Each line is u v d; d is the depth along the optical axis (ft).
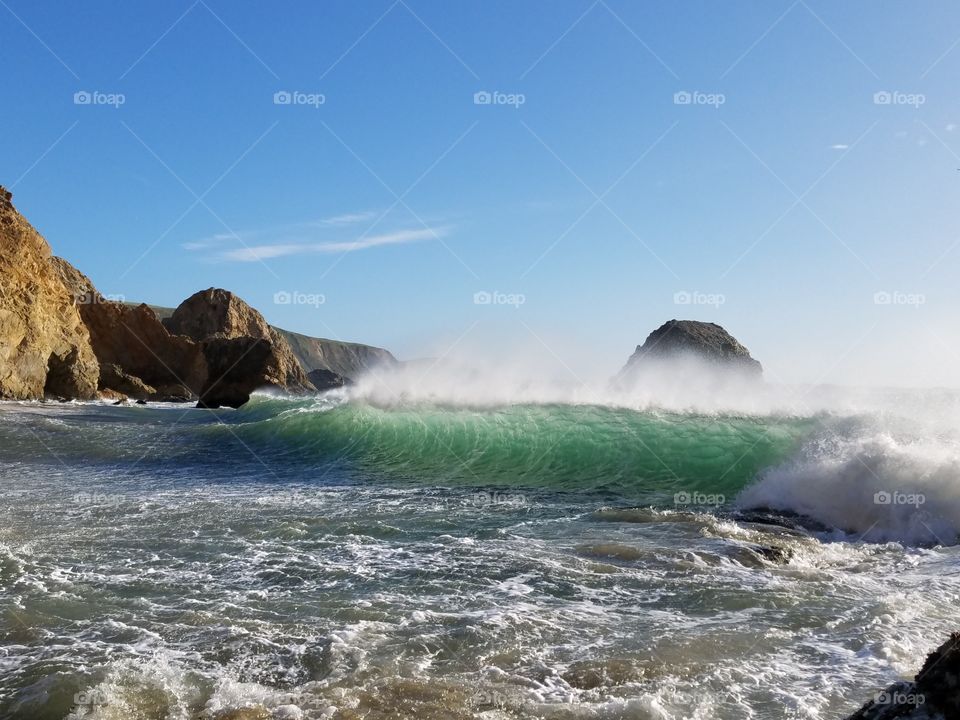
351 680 16.66
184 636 19.26
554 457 52.34
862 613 21.31
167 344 215.31
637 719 14.88
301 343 516.32
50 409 120.78
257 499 39.65
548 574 25.17
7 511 35.60
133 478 47.80
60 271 212.23
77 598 22.30
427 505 38.11
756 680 16.81
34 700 15.57
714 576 24.99
